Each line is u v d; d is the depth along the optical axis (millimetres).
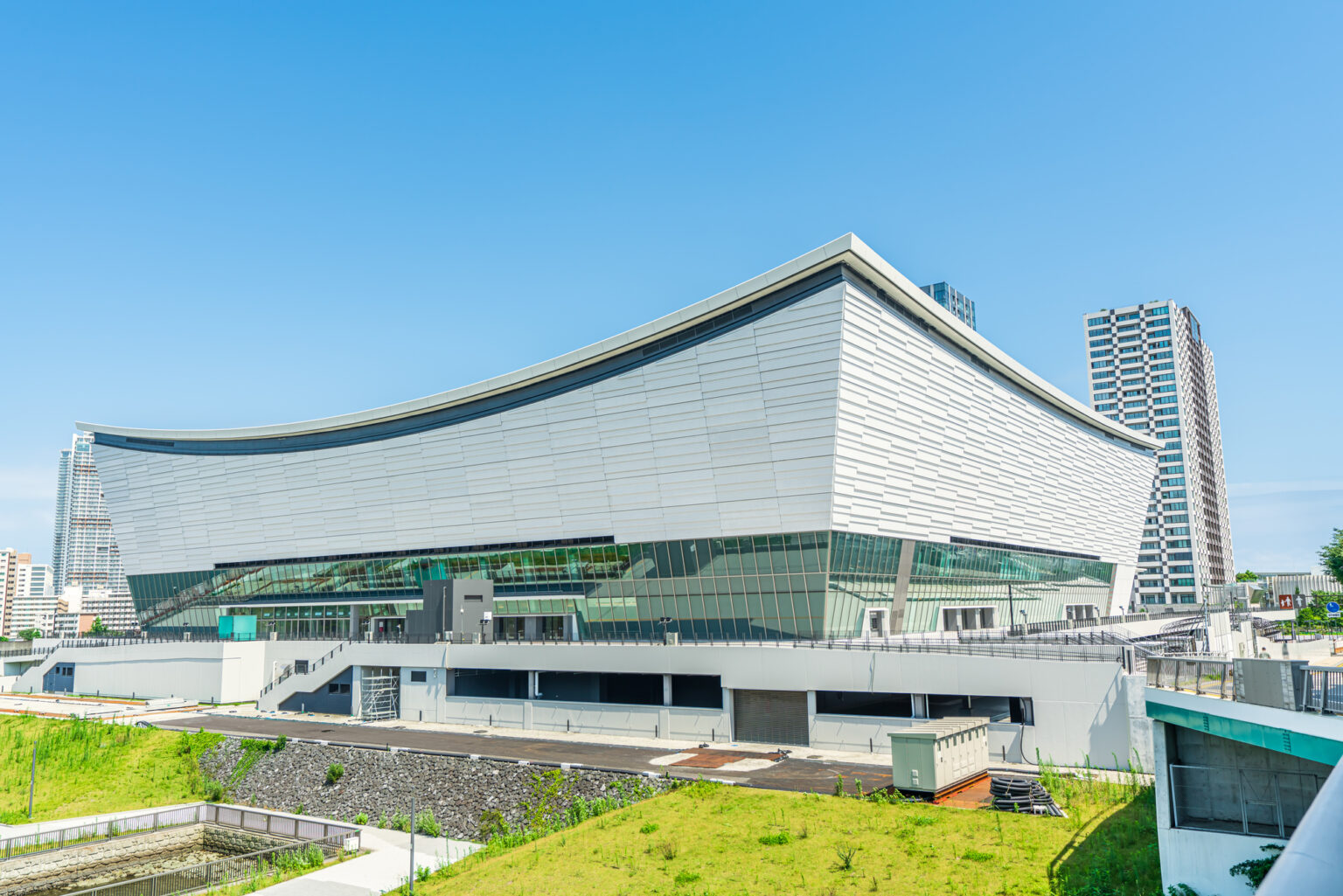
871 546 61688
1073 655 39281
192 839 42469
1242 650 74625
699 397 61625
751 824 29781
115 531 102875
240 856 35031
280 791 47281
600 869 27203
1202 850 20250
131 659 81375
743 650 48312
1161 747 21359
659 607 64938
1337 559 104812
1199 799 20891
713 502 61781
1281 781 19922
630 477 65625
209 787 49875
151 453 98688
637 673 52281
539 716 54875
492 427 73312
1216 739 20922
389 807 42250
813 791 33750
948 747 31844
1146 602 165750
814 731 45562
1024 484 86312
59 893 37469
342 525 84375
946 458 70438
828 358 55875
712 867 26156
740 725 48375
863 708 45062
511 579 73562
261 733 57000
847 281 55438
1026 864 23812
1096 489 106625
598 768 39750
